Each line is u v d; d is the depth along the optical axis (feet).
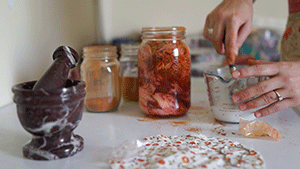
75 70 3.01
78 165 1.65
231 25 2.65
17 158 1.76
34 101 1.61
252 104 2.25
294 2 3.14
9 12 2.56
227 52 2.63
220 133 2.16
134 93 3.11
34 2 2.86
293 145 1.91
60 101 1.64
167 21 5.47
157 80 2.40
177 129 2.25
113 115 2.67
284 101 2.26
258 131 2.08
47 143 1.74
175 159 1.59
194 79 4.42
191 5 5.51
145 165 1.58
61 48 1.94
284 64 2.21
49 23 3.11
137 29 5.30
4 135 2.12
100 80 2.67
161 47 2.38
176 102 2.47
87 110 2.82
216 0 5.53
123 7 5.13
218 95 2.33
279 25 5.90
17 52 2.69
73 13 3.61
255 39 5.29
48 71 1.76
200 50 5.28
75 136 1.92
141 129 2.26
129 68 3.12
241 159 1.65
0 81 2.56
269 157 1.73
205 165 1.55
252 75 2.20
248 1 2.83
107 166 1.64
